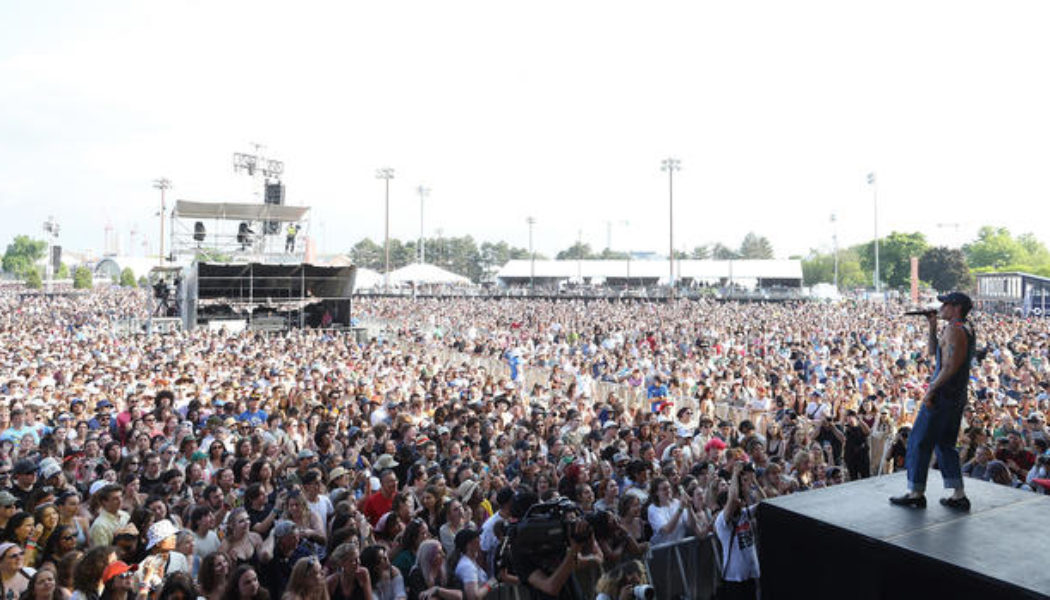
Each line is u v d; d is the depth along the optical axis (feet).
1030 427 38.09
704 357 78.54
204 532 21.95
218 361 66.54
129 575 18.48
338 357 74.59
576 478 27.89
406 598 20.18
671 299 209.05
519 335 115.34
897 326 114.52
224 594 18.16
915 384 53.52
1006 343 85.92
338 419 44.29
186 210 121.90
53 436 32.55
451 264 493.36
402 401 45.70
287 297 125.90
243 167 137.28
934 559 11.51
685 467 33.06
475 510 26.58
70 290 303.48
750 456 33.47
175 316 131.75
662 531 24.64
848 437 41.55
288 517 22.91
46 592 16.98
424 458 31.99
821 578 13.58
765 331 116.88
